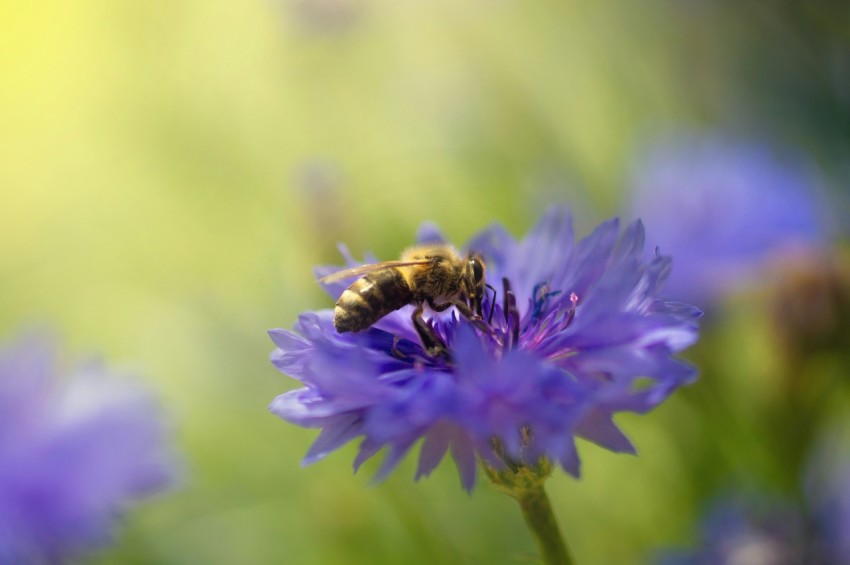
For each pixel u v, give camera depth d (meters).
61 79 0.33
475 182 0.27
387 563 0.22
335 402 0.16
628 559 0.22
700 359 0.22
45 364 0.20
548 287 0.17
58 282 0.32
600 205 0.25
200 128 0.29
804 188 0.23
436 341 0.16
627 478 0.23
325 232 0.22
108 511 0.19
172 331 0.26
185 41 0.28
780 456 0.21
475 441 0.16
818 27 0.24
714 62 0.26
